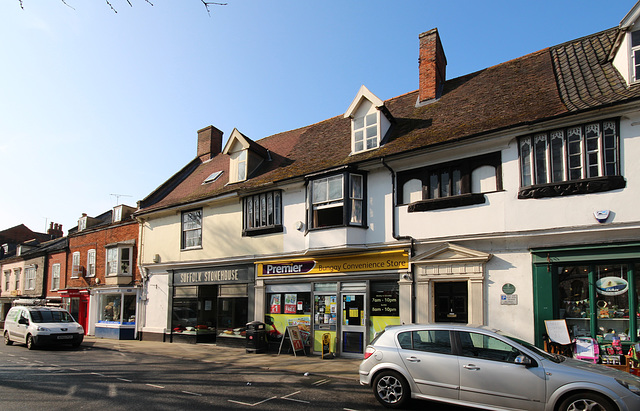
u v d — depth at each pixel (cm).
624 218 894
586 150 955
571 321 962
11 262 3300
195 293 1758
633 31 1016
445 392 683
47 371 1085
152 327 1895
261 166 1728
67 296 2348
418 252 1179
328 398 798
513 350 660
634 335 885
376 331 1229
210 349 1555
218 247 1678
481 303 1048
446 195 1160
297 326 1380
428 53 1503
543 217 986
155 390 864
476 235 1072
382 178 1277
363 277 1266
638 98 880
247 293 1559
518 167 1038
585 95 1039
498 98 1259
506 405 637
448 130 1206
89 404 749
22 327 1661
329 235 1290
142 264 1970
